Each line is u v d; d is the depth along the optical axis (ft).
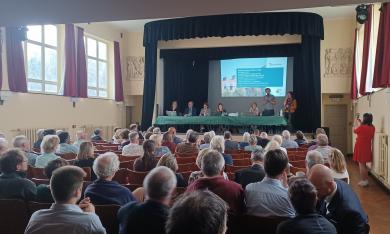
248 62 41.42
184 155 16.90
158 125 37.88
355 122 34.42
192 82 44.11
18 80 26.20
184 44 41.32
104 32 38.86
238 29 35.73
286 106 36.50
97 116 36.86
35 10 12.39
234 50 41.01
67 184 6.06
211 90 43.80
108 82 40.68
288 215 7.82
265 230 7.27
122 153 17.72
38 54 29.71
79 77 33.91
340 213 7.04
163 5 11.89
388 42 20.16
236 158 17.12
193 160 15.42
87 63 36.60
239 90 41.88
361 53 32.83
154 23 38.50
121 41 42.16
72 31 32.89
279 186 8.10
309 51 36.65
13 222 7.75
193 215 2.98
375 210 16.38
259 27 35.37
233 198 7.98
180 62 44.14
